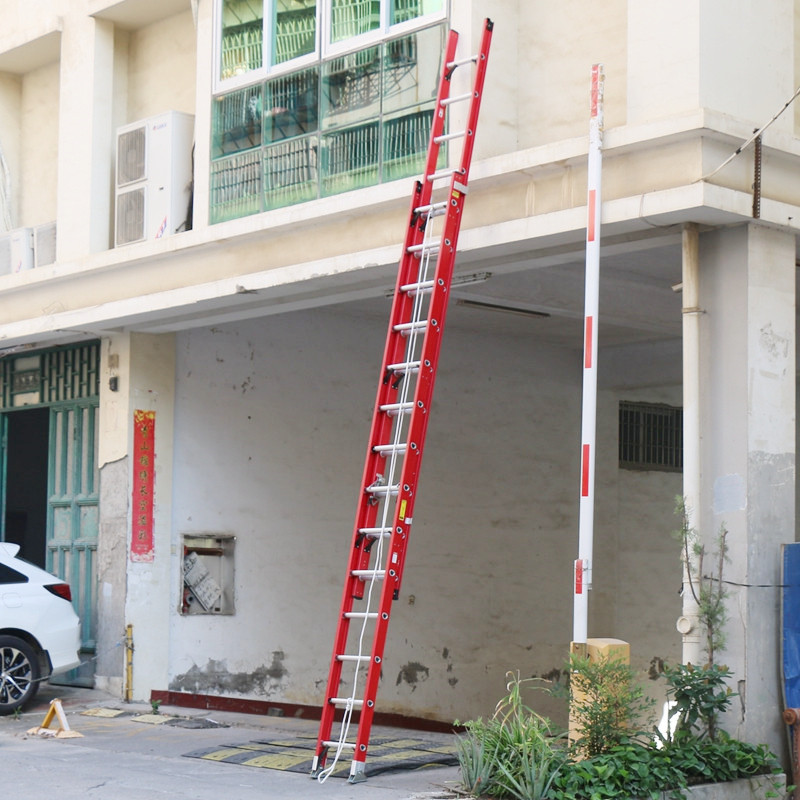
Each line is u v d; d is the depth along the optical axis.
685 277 7.93
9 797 7.08
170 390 12.09
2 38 13.25
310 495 12.90
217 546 12.27
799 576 7.79
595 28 8.65
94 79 12.16
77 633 11.16
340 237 9.54
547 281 11.09
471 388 13.95
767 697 7.64
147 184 11.47
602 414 14.93
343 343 13.27
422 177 8.88
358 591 7.86
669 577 15.07
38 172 13.62
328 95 9.73
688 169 7.59
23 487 14.25
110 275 11.58
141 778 7.70
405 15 9.21
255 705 11.96
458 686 13.66
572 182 8.20
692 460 7.87
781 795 7.42
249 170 10.34
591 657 7.42
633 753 6.98
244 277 10.11
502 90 8.93
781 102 8.17
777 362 7.91
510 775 6.71
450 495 13.72
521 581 14.27
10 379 13.73
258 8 10.37
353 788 7.24
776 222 7.87
